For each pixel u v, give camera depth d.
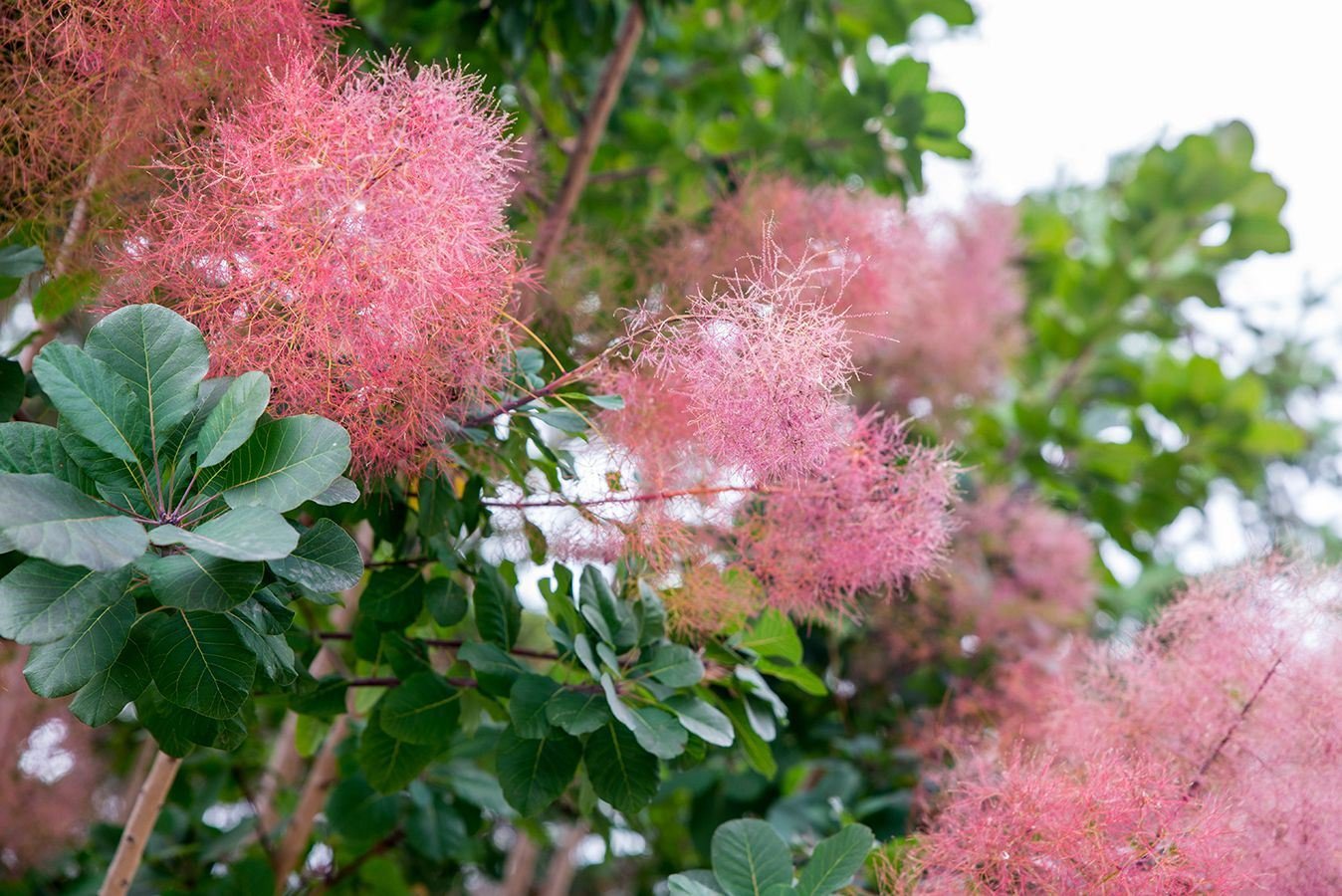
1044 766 1.09
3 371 1.05
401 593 1.13
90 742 1.75
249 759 1.63
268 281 0.97
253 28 1.07
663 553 1.12
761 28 1.87
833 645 1.62
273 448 0.91
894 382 1.86
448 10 1.47
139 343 0.93
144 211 1.09
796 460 1.01
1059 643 1.65
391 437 1.02
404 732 1.11
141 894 1.42
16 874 1.71
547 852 2.41
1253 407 1.91
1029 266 2.26
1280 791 1.09
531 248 1.30
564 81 1.69
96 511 0.86
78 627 0.89
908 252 1.50
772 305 1.00
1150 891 1.03
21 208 1.12
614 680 1.08
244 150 0.99
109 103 1.09
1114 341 2.17
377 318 0.98
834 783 1.52
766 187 1.41
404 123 0.99
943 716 1.47
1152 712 1.16
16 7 1.08
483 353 1.03
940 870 1.10
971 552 1.71
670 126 1.73
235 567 0.87
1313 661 1.12
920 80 1.59
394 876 1.47
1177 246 2.03
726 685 1.17
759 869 1.06
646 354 1.04
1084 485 1.90
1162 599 1.70
